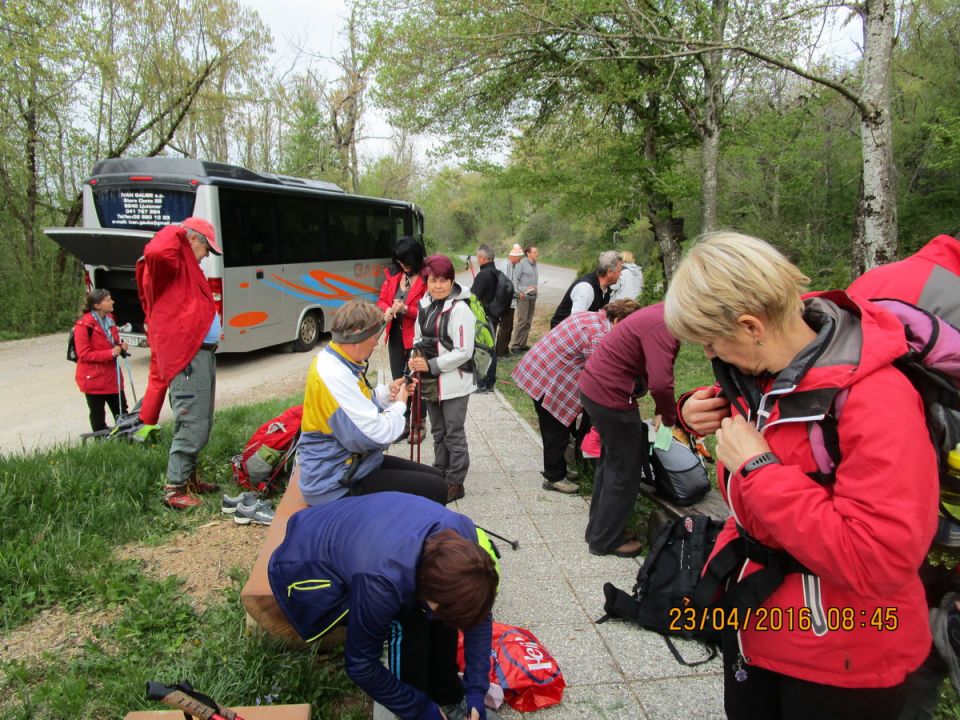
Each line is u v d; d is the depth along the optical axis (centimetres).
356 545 199
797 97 1121
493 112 1242
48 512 412
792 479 134
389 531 196
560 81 1154
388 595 183
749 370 149
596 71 1099
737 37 797
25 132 1431
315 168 2388
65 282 1474
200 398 439
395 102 1168
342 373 293
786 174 1362
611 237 2917
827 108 1379
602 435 367
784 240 1320
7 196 1445
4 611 317
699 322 142
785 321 140
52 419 775
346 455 308
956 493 166
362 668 192
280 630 276
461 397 454
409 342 628
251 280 1056
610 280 629
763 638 153
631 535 397
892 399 129
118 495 440
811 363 137
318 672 264
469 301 454
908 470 123
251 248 1053
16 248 1484
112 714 248
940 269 192
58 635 304
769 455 140
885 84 692
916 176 1311
